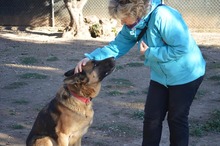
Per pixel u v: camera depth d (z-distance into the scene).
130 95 6.61
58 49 10.19
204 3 12.70
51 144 4.14
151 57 3.71
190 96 3.85
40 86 7.11
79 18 11.75
